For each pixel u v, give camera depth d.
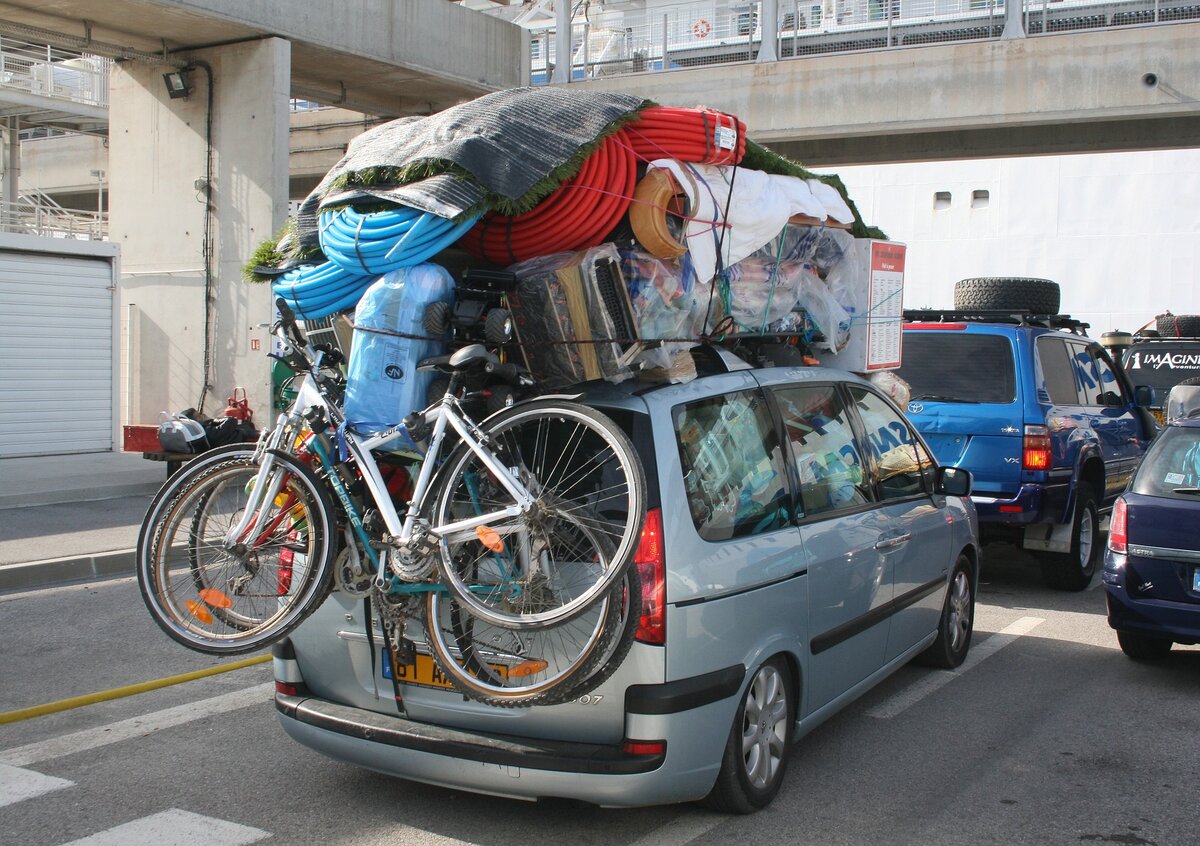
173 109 20.39
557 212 4.33
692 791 4.14
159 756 5.30
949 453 8.98
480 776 4.09
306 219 4.82
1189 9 19.91
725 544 4.30
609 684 3.97
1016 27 19.55
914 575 5.97
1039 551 9.29
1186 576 6.44
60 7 17.67
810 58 20.80
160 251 20.67
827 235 6.02
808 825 4.50
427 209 4.06
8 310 17.92
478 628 4.10
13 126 24.78
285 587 4.32
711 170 4.88
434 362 4.14
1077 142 20.81
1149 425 11.46
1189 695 6.39
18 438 18.17
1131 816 4.65
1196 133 20.03
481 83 23.28
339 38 20.28
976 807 4.72
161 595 4.32
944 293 32.78
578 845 4.29
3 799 4.76
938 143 21.64
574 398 4.03
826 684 5.01
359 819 4.55
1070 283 31.59
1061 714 6.01
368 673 4.46
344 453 4.20
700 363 4.92
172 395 20.66
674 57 23.42
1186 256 30.50
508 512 3.97
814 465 5.16
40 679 6.58
